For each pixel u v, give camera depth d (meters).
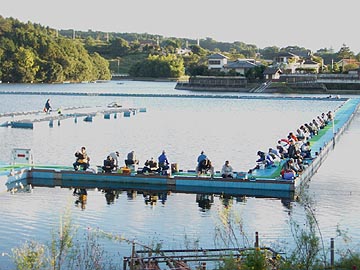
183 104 115.38
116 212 29.44
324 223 27.72
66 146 53.97
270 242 24.47
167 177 35.72
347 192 34.75
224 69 197.88
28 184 35.62
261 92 169.00
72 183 36.19
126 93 151.88
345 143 58.09
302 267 18.41
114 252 22.89
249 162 46.34
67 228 22.03
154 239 24.91
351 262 19.16
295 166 37.47
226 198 33.16
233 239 24.81
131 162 37.94
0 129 66.75
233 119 84.00
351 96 149.12
